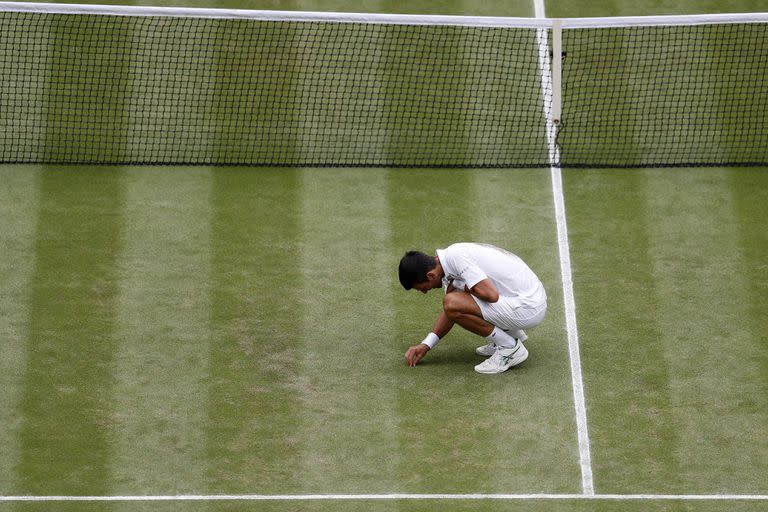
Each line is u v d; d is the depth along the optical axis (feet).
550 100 174.50
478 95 175.42
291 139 165.89
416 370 125.29
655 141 166.09
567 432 116.78
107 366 124.57
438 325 124.77
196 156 161.79
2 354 125.29
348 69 180.04
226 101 172.76
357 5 193.88
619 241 145.89
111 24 186.29
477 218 150.30
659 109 172.65
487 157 162.91
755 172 159.63
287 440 115.65
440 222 149.48
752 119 170.50
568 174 159.33
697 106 173.06
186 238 145.28
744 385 122.83
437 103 173.68
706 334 130.11
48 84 173.99
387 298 136.15
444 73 179.83
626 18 159.94
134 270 139.23
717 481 110.73
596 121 170.30
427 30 188.85
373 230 147.84
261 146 164.35
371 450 114.52
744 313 133.18
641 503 108.17
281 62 181.16
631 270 140.67
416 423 117.91
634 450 114.52
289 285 137.69
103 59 179.32
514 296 121.90
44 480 109.91
